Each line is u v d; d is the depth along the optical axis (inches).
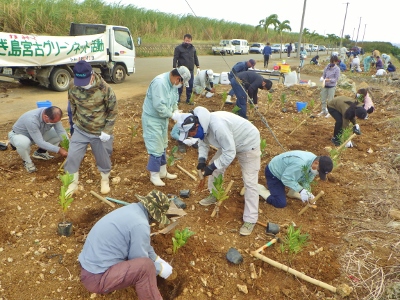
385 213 185.8
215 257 148.1
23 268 133.3
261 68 891.4
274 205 188.2
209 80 426.0
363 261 148.9
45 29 744.3
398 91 487.8
